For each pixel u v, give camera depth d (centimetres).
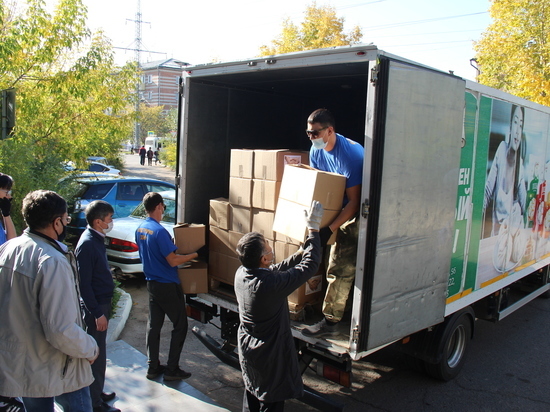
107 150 1057
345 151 364
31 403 270
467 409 428
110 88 1006
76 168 894
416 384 474
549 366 530
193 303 476
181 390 429
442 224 388
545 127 585
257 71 445
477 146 435
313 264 313
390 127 321
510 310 579
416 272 364
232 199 433
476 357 549
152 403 404
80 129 959
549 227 646
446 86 372
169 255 418
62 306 250
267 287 301
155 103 6425
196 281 441
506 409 431
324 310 369
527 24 1421
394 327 347
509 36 1462
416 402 438
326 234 346
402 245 345
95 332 364
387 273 334
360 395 448
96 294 366
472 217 442
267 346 307
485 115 443
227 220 438
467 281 450
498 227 499
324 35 1981
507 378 495
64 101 924
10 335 253
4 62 784
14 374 253
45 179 687
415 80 339
